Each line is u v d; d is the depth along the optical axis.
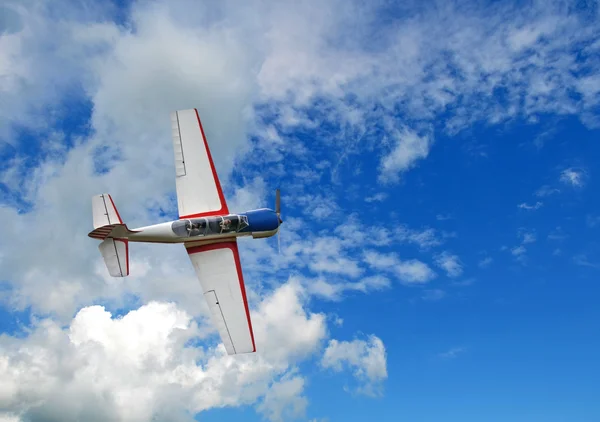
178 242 21.59
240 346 20.09
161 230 21.23
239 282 21.38
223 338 20.27
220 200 22.28
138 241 21.33
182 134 22.70
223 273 21.47
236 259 21.92
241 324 20.53
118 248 21.12
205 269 21.50
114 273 20.88
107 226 20.48
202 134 22.91
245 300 21.06
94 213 21.73
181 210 21.75
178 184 22.06
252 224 22.53
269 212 23.20
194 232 21.41
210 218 21.62
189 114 23.05
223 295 21.02
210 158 22.73
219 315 20.62
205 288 21.12
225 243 22.17
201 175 22.36
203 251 21.86
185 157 22.42
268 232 23.08
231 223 21.89
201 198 22.06
